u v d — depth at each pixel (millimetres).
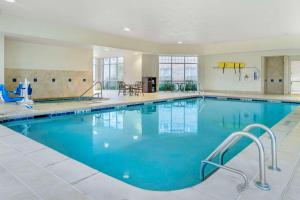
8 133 3672
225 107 8391
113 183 1977
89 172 2189
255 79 12125
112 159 3213
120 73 15539
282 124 4594
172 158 3244
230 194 1798
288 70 11648
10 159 2502
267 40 10656
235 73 12734
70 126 5273
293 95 11055
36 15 6785
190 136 4430
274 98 9531
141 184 2465
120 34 9438
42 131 4805
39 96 9023
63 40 8227
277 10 6195
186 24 7719
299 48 10461
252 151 2861
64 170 2225
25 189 1840
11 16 6852
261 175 1907
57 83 9547
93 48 10305
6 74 8109
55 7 6039
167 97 9938
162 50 12422
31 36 7477
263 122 5781
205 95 11375
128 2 5625
